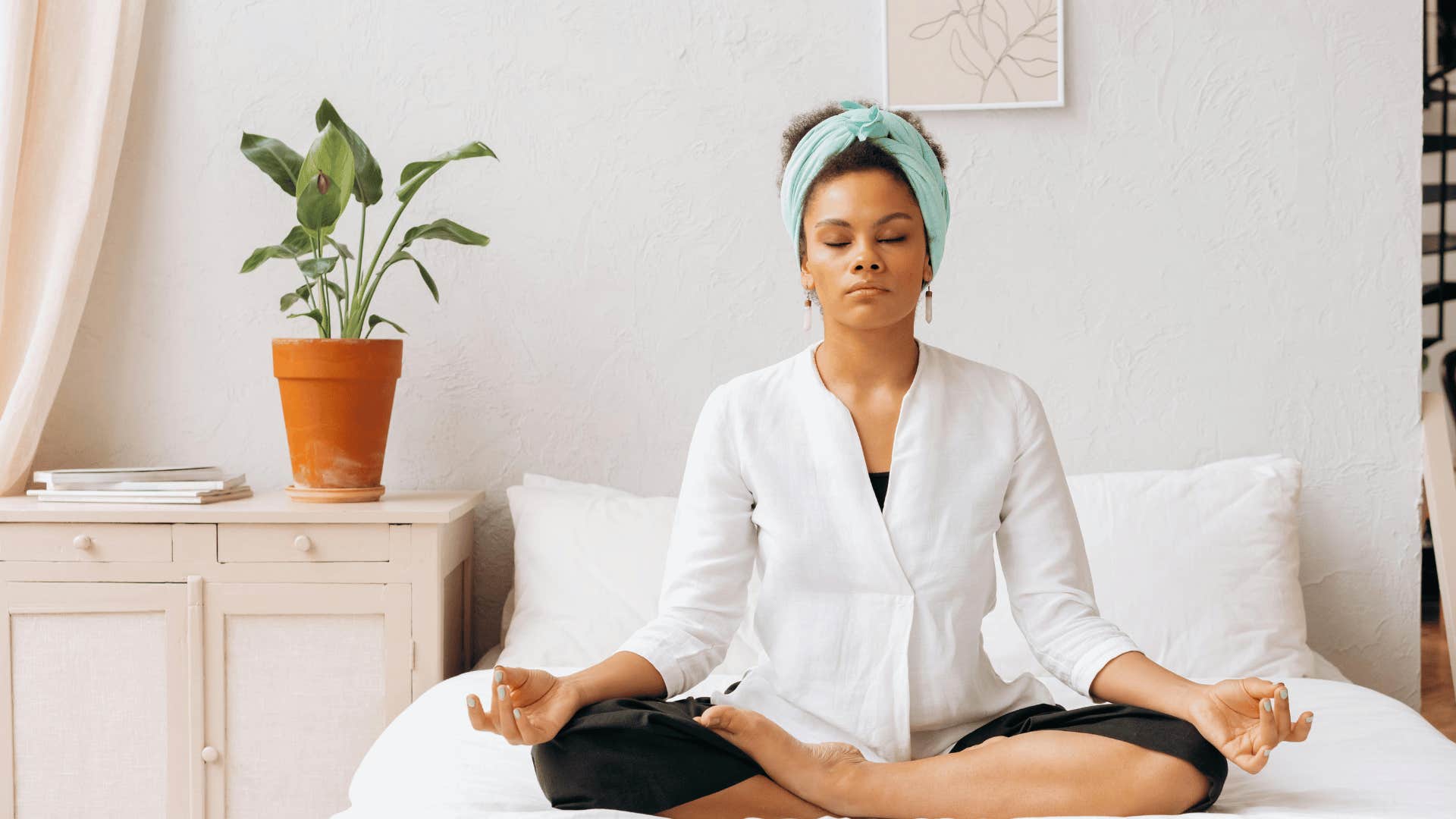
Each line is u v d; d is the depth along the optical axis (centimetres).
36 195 215
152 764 191
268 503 199
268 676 191
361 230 223
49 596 191
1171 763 107
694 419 227
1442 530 214
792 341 226
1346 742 140
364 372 197
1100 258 221
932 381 132
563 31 225
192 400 229
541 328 228
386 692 190
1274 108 218
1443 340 271
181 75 227
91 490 197
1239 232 220
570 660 189
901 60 220
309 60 227
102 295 228
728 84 224
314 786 191
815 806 113
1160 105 219
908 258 125
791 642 129
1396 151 217
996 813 110
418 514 189
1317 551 221
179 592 190
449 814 109
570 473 229
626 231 226
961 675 126
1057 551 129
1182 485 201
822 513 129
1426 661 262
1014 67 219
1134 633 187
